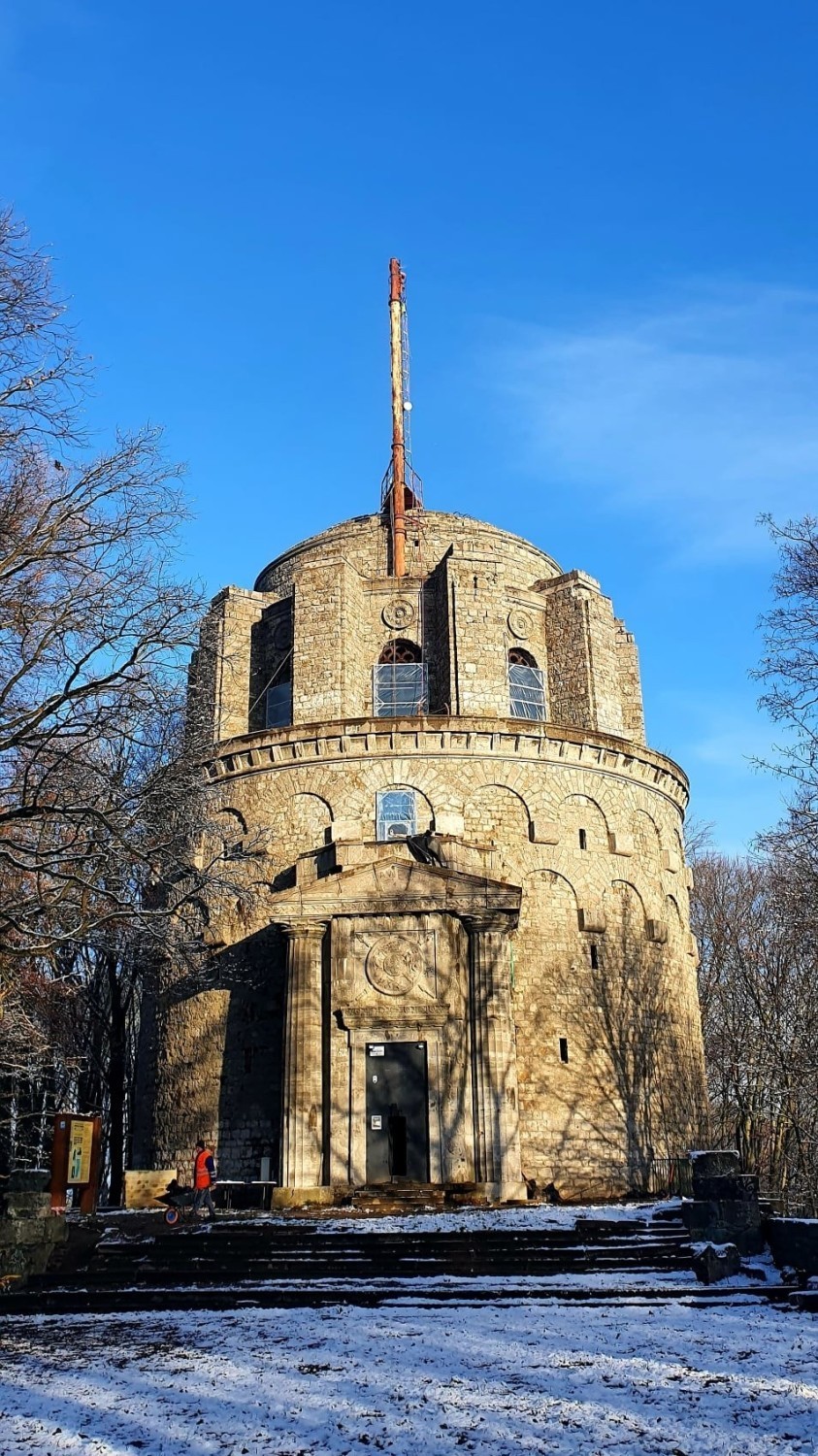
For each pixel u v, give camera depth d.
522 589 43.12
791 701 27.70
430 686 41.59
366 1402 11.73
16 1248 21.00
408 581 42.91
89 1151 26.16
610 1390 11.95
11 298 21.36
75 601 22.12
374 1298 18.48
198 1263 21.56
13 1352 14.77
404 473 48.22
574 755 39.03
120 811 23.45
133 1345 15.05
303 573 41.59
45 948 22.22
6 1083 35.56
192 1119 36.53
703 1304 17.09
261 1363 13.52
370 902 32.84
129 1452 10.26
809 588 27.36
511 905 32.59
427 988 32.09
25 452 22.17
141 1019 41.72
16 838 24.62
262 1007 36.06
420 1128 31.41
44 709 21.77
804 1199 44.19
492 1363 13.23
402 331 51.03
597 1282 18.86
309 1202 29.73
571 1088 35.41
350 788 37.59
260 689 43.34
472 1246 21.61
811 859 28.83
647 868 40.31
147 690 23.38
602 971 37.38
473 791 37.53
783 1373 12.52
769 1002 50.81
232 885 27.78
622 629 46.47
